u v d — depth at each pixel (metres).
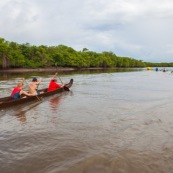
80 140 7.09
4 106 11.46
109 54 161.25
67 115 10.34
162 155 5.98
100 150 6.29
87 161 5.62
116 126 8.56
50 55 100.38
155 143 6.80
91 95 16.92
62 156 5.97
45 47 109.81
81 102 13.79
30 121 9.34
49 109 11.67
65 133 7.78
